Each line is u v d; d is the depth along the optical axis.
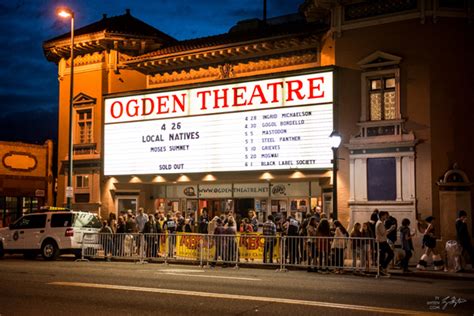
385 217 16.41
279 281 13.72
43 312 9.78
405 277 15.85
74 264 18.56
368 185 20.78
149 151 25.58
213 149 24.00
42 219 21.62
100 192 26.83
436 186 19.75
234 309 9.85
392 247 16.84
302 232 18.59
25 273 15.36
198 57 25.20
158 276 14.53
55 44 27.92
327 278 14.85
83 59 27.95
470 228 19.28
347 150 21.30
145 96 25.91
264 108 22.95
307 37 22.67
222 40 25.22
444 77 20.02
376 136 20.75
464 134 19.83
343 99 21.48
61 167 28.17
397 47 20.59
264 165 22.77
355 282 13.93
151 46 27.86
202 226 21.22
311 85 21.97
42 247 21.28
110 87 27.14
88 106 27.48
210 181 24.80
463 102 19.94
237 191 24.89
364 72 21.14
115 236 20.25
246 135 23.30
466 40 20.02
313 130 21.83
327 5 21.98
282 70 23.61
